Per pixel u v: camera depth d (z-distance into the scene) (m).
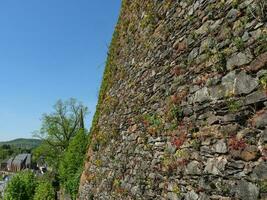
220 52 5.06
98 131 13.02
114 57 12.59
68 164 29.41
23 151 161.12
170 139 6.53
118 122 10.55
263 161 4.06
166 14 7.70
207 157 5.18
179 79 6.50
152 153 7.39
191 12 6.36
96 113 14.03
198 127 5.54
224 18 5.13
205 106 5.39
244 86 4.49
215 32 5.33
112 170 10.23
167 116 6.78
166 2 7.73
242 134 4.45
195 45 5.98
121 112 10.41
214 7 5.47
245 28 4.58
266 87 4.10
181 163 5.92
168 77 7.09
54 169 56.78
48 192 33.53
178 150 6.09
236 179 4.48
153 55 8.23
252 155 4.23
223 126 4.87
